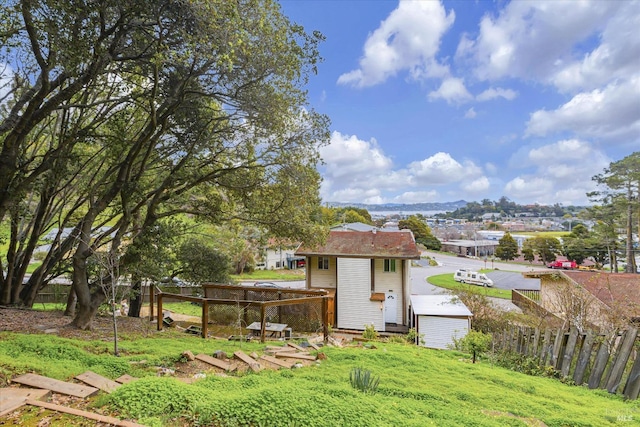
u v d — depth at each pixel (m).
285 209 10.70
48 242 14.00
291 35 7.98
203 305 8.73
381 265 19.06
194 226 14.20
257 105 8.50
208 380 4.52
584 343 6.65
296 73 8.35
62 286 17.36
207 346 7.26
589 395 5.75
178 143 10.28
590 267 37.88
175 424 3.06
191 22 6.32
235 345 7.67
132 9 6.17
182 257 15.27
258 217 11.33
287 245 20.14
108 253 7.64
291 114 9.33
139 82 8.94
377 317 18.08
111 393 3.54
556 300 14.35
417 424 3.34
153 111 7.96
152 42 6.78
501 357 8.37
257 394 3.54
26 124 7.34
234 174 10.61
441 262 55.19
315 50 8.48
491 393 5.25
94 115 11.01
